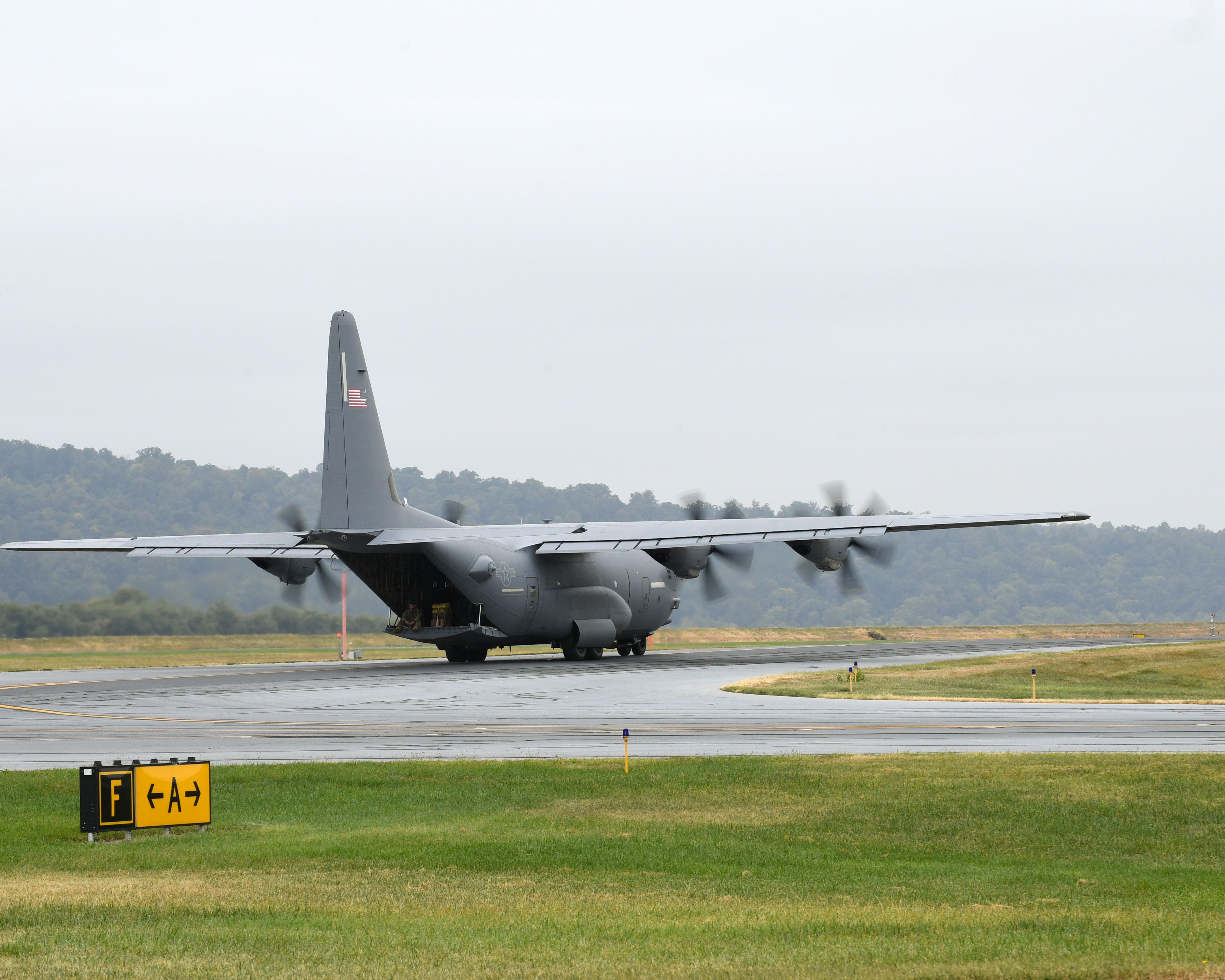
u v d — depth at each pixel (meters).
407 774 82.69
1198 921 45.56
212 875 54.00
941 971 38.53
